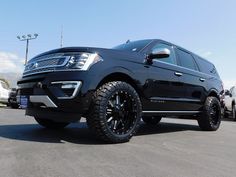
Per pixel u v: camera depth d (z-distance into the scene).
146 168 3.04
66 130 5.40
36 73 4.39
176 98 5.66
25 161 3.08
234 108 13.10
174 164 3.26
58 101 4.07
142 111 4.93
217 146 4.56
